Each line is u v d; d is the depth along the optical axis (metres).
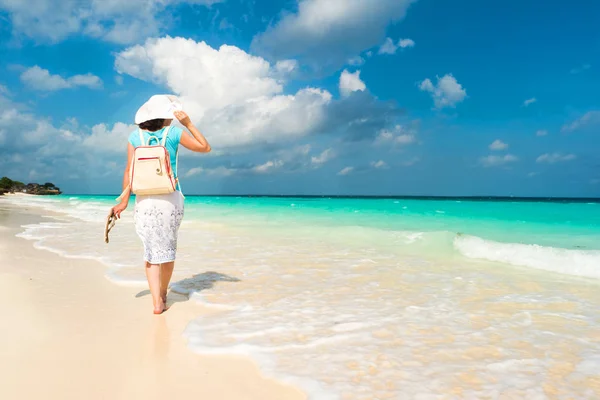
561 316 3.65
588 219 13.14
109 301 4.08
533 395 2.25
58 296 4.24
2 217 16.31
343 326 3.33
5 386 2.27
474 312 3.75
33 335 3.10
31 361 2.62
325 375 2.47
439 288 4.65
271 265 6.01
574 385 2.36
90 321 3.46
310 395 2.23
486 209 18.47
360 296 4.29
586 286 4.76
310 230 10.86
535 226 11.40
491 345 2.96
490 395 2.24
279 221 13.93
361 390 2.29
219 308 3.88
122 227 11.85
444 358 2.72
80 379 2.39
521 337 3.12
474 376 2.47
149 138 3.75
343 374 2.49
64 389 2.26
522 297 4.29
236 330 3.23
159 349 2.87
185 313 3.72
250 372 2.52
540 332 3.23
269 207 23.77
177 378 2.43
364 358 2.72
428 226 11.58
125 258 6.47
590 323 3.46
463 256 6.80
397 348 2.89
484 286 4.75
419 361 2.68
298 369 2.55
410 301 4.11
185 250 7.51
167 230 3.76
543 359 2.72
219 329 3.26
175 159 3.84
